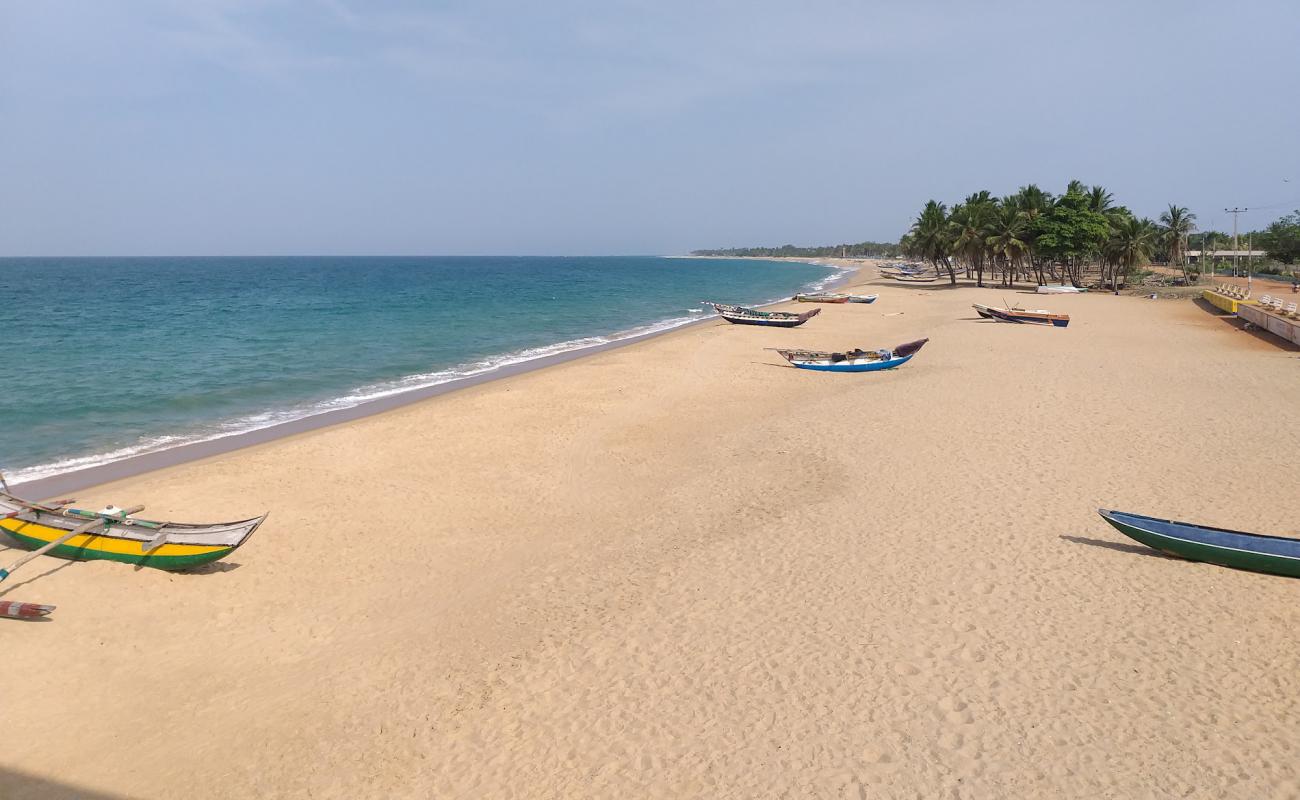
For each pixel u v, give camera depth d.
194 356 37.31
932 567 12.93
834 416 23.80
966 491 16.45
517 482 18.78
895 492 16.61
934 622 11.20
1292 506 15.05
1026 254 93.75
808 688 9.78
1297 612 11.16
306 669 10.95
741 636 11.09
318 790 8.56
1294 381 26.84
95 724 9.81
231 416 25.70
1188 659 10.09
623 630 11.45
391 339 45.22
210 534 13.51
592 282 126.25
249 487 18.33
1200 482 16.59
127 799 8.54
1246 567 12.41
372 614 12.50
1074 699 9.37
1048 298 68.75
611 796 8.17
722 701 9.62
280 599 13.01
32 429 23.67
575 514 16.64
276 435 23.28
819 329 49.19
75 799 8.53
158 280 123.75
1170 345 37.19
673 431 23.20
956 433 21.06
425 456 20.88
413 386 30.88
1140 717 9.00
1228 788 7.86
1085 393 25.72
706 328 51.59
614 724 9.32
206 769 8.97
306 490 18.19
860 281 121.00
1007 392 26.20
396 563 14.38
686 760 8.64
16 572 13.60
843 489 17.00
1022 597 11.82
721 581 12.84
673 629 11.39
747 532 14.88
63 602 12.70
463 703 9.95
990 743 8.66
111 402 27.22
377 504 17.33
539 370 34.47
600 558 14.19
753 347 40.97
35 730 9.67
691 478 18.64
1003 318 49.16
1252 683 9.54
